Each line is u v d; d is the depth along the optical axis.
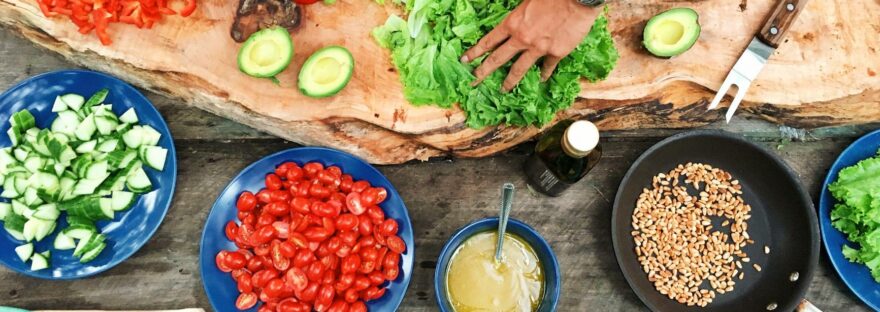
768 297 1.46
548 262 1.36
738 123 1.53
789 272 1.44
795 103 1.37
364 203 1.36
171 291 1.44
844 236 1.46
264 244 1.36
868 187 1.38
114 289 1.43
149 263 1.44
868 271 1.45
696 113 1.43
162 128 1.39
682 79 1.34
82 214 1.36
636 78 1.34
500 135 1.38
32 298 1.42
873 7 1.38
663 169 1.50
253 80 1.27
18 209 1.37
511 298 1.38
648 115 1.43
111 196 1.38
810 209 1.41
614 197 1.50
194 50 1.25
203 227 1.44
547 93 1.30
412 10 1.23
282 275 1.36
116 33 1.24
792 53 1.37
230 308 1.36
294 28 1.27
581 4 1.10
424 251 1.48
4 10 1.24
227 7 1.25
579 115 1.39
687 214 1.49
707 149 1.48
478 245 1.39
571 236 1.50
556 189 1.43
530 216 1.50
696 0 1.35
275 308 1.35
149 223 1.39
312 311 1.38
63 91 1.39
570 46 1.18
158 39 1.25
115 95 1.40
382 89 1.30
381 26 1.28
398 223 1.39
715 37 1.35
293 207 1.34
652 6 1.33
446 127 1.31
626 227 1.48
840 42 1.37
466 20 1.22
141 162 1.39
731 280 1.48
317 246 1.35
